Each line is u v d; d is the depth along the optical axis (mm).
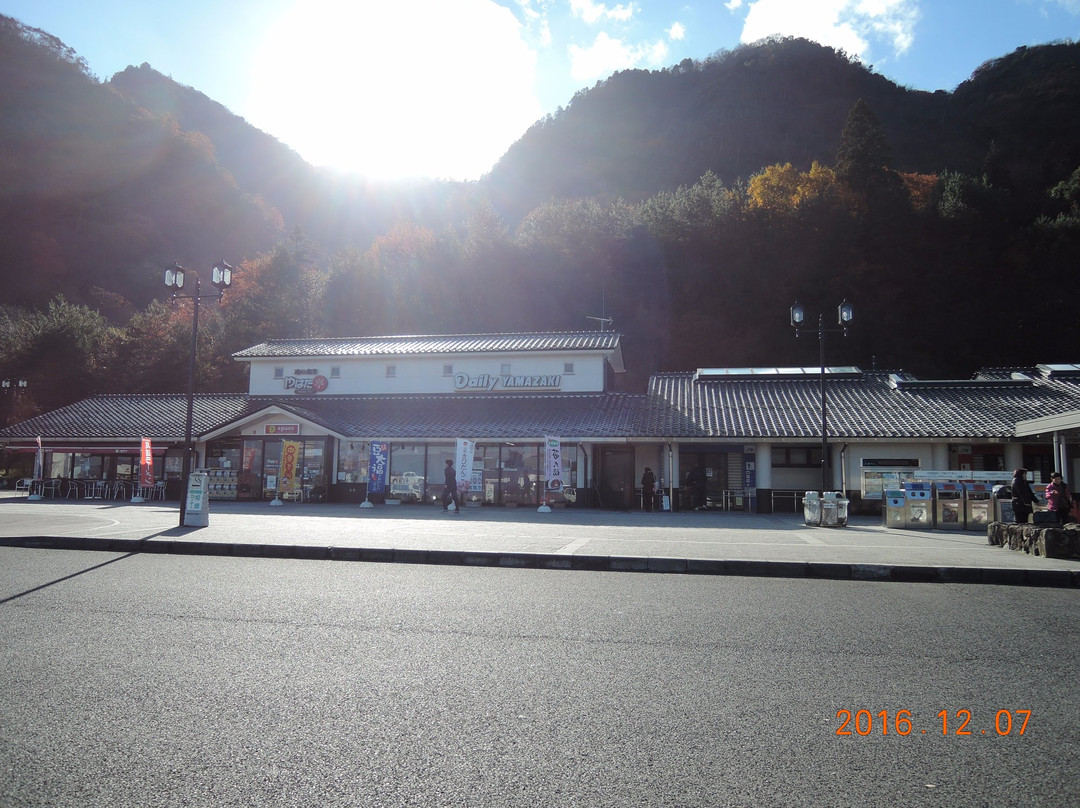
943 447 25281
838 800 3633
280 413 29281
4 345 49406
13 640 6531
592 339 32000
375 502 28031
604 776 3875
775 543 14391
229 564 11516
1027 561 11609
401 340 34938
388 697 5098
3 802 3506
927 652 6434
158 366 48594
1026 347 45250
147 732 4414
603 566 11609
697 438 25750
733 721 4715
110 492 30578
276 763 3990
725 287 48625
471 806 3521
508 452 27844
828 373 30422
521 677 5598
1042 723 4742
